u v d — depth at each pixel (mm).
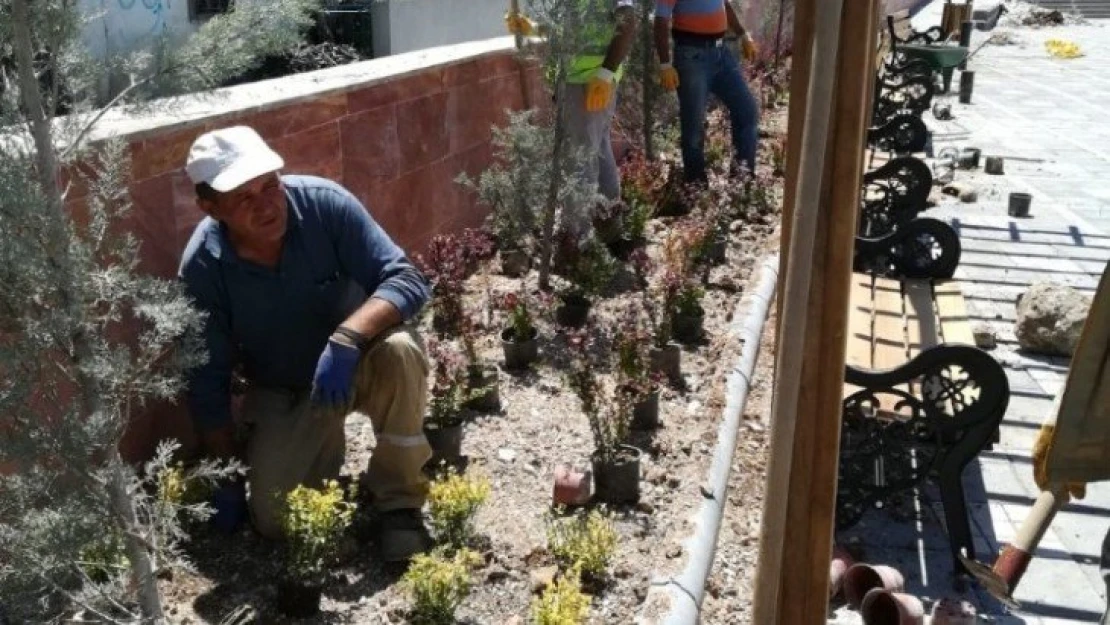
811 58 2193
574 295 5609
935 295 5680
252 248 3480
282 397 3777
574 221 6051
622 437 4148
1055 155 12117
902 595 3443
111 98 2539
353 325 3473
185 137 3900
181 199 3898
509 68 7168
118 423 2518
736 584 3742
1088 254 8273
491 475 4152
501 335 5199
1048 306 6160
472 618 3285
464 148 6555
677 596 3381
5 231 2203
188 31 2643
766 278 6414
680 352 5164
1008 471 4801
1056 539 4258
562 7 5730
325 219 3596
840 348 2256
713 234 6578
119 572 2932
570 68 5859
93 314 2594
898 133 10164
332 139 5004
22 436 2359
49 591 2645
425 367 3602
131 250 2713
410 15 13445
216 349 3576
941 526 4305
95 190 2928
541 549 3607
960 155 11500
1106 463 2617
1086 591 3910
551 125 6145
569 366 5141
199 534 3660
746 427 4875
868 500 4082
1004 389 3814
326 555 3287
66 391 2953
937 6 33062
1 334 2387
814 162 2086
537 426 4562
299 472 3605
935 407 3900
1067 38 28562
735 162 7922
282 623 3221
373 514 3727
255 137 3348
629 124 8523
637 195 7141
